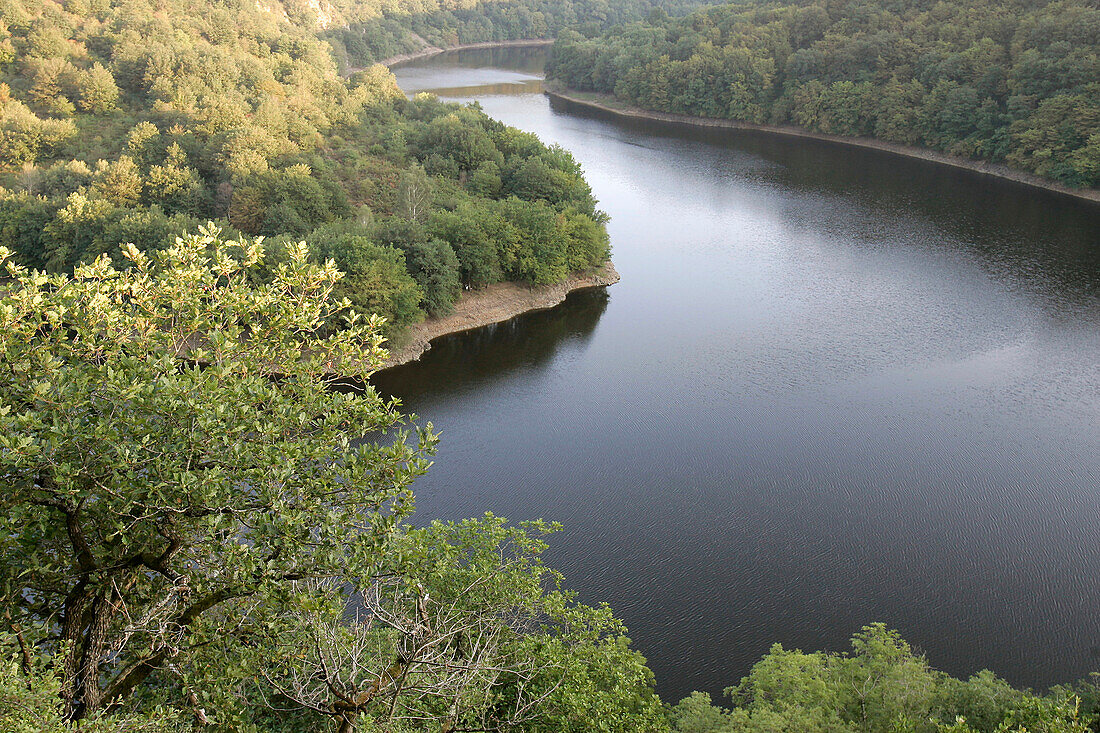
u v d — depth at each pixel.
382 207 89.56
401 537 16.89
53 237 77.81
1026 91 125.38
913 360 70.50
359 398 18.34
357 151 101.69
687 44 184.50
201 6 141.88
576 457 57.28
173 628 16.55
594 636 26.31
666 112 179.62
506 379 69.19
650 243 101.50
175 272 18.69
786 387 66.56
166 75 109.88
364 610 24.33
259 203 81.88
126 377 16.17
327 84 125.19
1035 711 25.52
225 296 19.30
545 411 63.78
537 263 83.31
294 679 16.36
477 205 89.19
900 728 24.30
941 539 48.25
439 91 195.75
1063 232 99.94
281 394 17.31
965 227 103.06
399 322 72.12
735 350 73.44
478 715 19.39
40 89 102.88
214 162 90.25
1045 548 47.28
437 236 80.31
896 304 81.88
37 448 13.74
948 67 138.75
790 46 170.25
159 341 17.92
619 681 24.59
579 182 97.38
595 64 195.62
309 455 16.64
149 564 15.91
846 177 128.12
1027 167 122.12
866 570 45.78
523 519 50.19
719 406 63.94
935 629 41.50
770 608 43.00
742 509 51.28
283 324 19.09
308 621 16.72
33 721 11.88
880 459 56.25
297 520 15.08
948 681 29.48
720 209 113.62
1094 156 110.25
